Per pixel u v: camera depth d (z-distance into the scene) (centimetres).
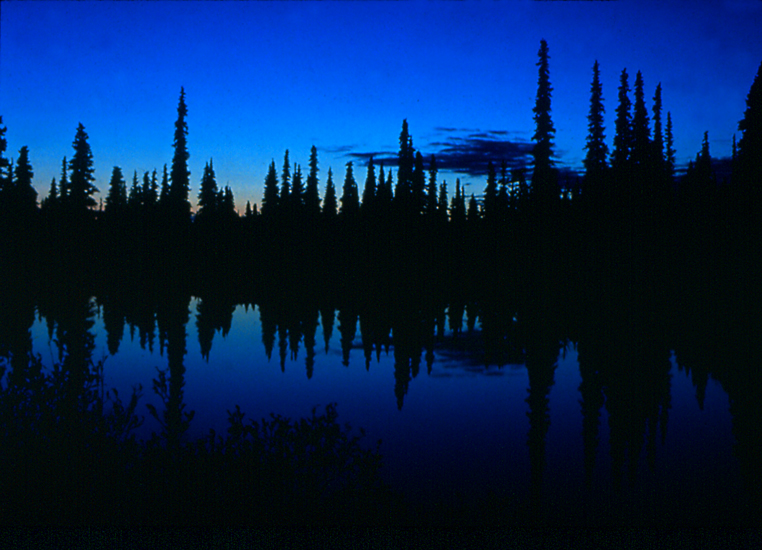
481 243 3997
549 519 477
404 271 4056
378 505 448
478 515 473
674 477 597
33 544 330
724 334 1705
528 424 830
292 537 345
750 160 2361
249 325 2052
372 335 1830
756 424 827
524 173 3216
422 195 4378
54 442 456
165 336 1706
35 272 3759
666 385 1098
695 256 2611
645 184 2892
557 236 2950
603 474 613
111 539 352
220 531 361
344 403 932
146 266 4200
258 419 791
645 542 332
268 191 5525
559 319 2116
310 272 4156
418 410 892
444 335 1825
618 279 2736
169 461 469
